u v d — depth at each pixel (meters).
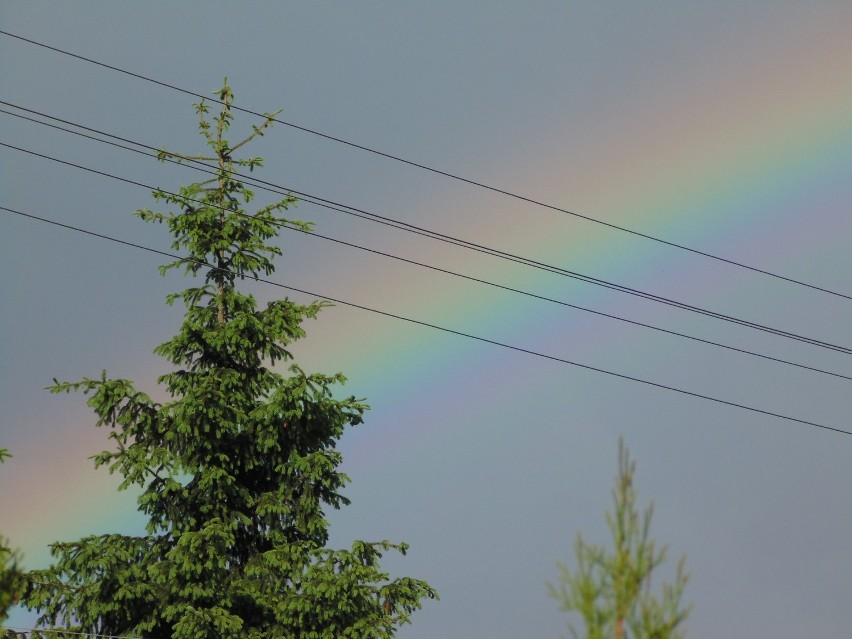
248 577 80.25
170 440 82.12
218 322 86.44
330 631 76.25
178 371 84.62
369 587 77.12
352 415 83.94
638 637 38.28
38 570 73.69
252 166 87.75
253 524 84.19
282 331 84.75
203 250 86.38
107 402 79.94
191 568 76.19
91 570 75.81
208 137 87.12
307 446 84.75
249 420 83.94
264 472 85.88
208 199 87.06
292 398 81.31
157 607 77.12
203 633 73.25
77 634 73.38
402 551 78.94
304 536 83.62
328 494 83.81
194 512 82.69
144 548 80.50
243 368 86.56
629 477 40.06
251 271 87.12
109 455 80.38
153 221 85.69
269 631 77.69
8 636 71.12
